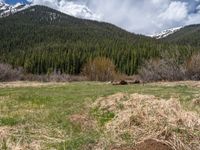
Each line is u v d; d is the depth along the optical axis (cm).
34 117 1396
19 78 6312
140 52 11275
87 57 11406
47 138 1055
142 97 1519
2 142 980
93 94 2280
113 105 1496
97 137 1049
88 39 19612
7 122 1257
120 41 17388
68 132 1145
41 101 2016
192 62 4031
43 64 11481
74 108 1638
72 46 15488
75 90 2783
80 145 982
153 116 1111
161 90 2420
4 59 13938
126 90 2508
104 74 5888
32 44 19738
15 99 2141
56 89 2986
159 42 17425
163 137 951
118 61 11362
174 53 4459
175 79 4059
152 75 4169
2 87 3475
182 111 1141
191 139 938
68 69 11238
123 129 1092
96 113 1449
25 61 11938
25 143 994
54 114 1477
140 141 963
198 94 2012
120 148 938
